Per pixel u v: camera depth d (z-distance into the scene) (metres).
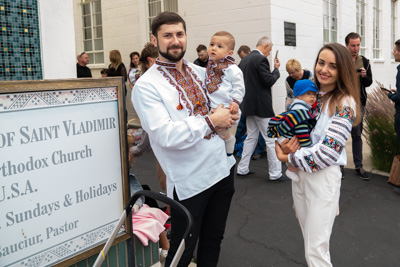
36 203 1.79
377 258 3.06
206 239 2.37
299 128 2.14
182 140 1.92
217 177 2.15
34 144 1.76
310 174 2.15
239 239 3.40
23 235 1.76
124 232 2.23
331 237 3.42
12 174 1.70
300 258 3.07
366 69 4.80
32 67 2.27
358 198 4.34
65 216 1.92
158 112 1.96
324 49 2.15
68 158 1.91
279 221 3.77
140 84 2.00
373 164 5.52
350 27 10.18
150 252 2.59
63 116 1.87
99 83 2.00
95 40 9.72
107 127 2.08
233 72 2.30
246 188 4.75
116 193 2.16
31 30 2.26
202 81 2.30
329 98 2.14
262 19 6.58
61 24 2.42
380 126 5.34
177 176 2.10
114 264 2.25
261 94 4.84
